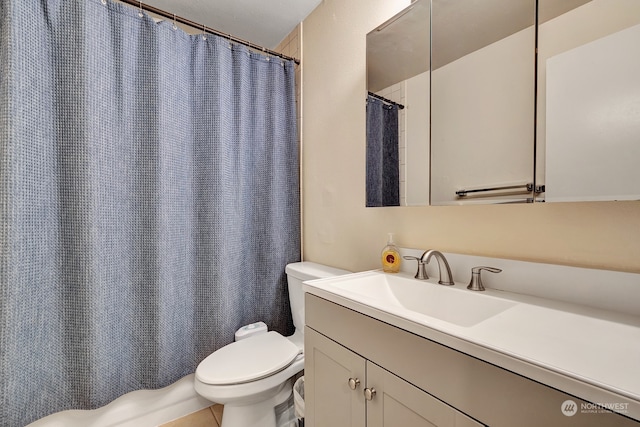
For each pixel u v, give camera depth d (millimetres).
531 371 444
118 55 1203
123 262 1229
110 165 1184
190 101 1434
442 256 934
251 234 1644
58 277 1105
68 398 1118
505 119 808
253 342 1340
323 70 1539
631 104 598
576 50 673
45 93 1068
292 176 1708
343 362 803
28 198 1012
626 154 604
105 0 1166
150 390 1336
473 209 920
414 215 1102
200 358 1426
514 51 788
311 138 1657
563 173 693
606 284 654
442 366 560
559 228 741
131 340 1251
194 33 1738
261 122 1650
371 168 1222
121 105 1215
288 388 1347
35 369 1040
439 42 979
